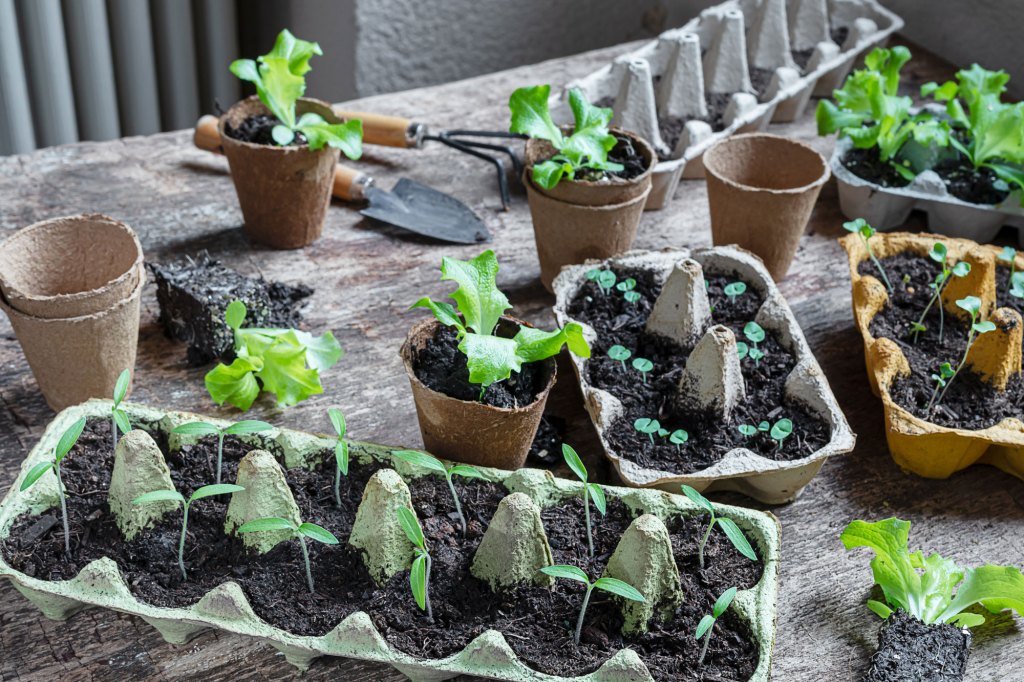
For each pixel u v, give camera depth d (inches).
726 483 26.1
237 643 23.6
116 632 23.7
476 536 24.0
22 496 24.0
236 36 43.4
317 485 24.6
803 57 38.0
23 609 23.9
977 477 27.2
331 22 42.6
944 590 24.3
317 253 31.5
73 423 25.1
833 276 31.7
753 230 29.9
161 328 29.2
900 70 39.1
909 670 23.2
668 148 33.7
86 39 39.9
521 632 22.9
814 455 25.3
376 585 23.4
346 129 29.6
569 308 28.4
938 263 30.2
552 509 24.5
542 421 27.4
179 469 24.7
